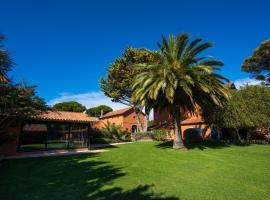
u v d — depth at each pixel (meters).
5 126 16.30
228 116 20.81
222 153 15.35
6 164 13.16
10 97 13.76
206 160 12.71
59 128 21.34
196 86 17.30
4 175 10.08
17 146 17.86
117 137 33.38
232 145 20.58
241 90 22.55
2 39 11.88
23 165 12.74
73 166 12.15
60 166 12.24
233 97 21.36
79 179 9.05
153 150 18.06
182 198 6.44
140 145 23.39
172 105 18.38
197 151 16.58
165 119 36.72
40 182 8.71
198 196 6.59
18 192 7.41
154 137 31.34
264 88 21.86
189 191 7.08
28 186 8.14
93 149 22.19
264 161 12.06
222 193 6.84
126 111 43.22
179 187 7.53
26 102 15.33
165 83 16.17
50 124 20.22
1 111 13.98
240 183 7.88
